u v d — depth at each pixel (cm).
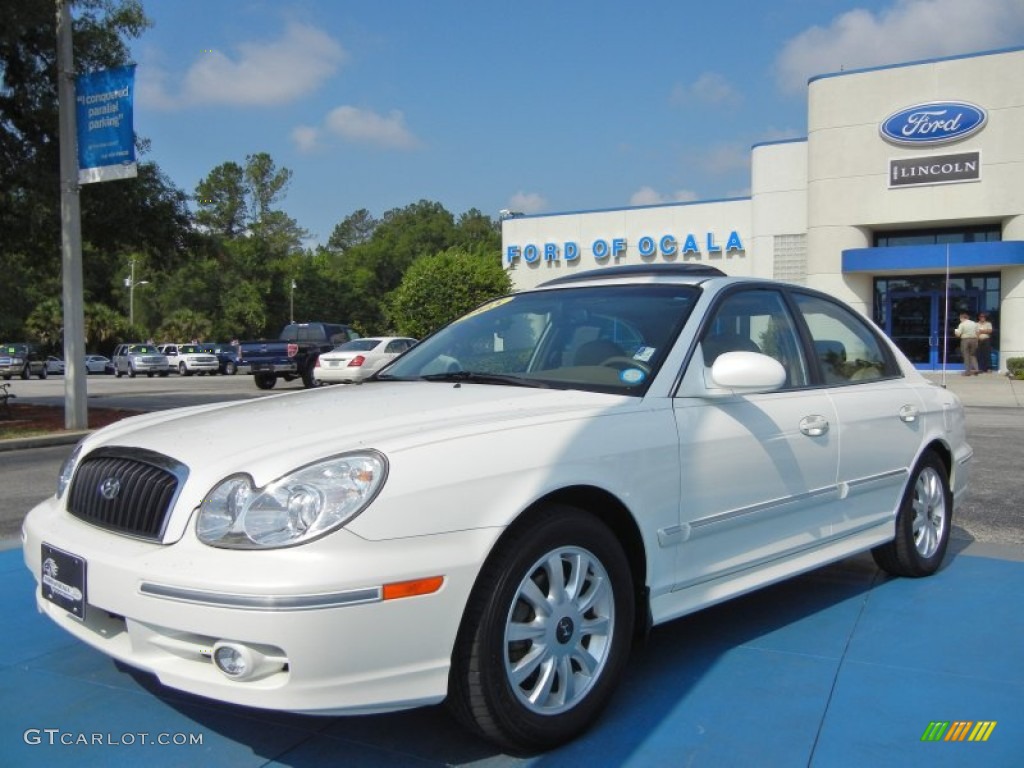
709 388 362
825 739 301
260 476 265
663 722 314
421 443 275
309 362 2700
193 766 286
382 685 256
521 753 291
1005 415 1474
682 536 340
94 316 6562
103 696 339
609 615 311
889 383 482
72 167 1306
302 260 8706
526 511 289
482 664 272
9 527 652
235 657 251
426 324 3450
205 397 2181
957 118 2611
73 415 1322
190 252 1728
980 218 2642
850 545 440
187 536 267
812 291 460
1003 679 352
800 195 3042
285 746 299
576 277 460
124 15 1563
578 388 353
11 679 355
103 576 274
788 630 411
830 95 2798
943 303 2781
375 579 252
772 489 380
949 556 550
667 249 3384
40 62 1459
